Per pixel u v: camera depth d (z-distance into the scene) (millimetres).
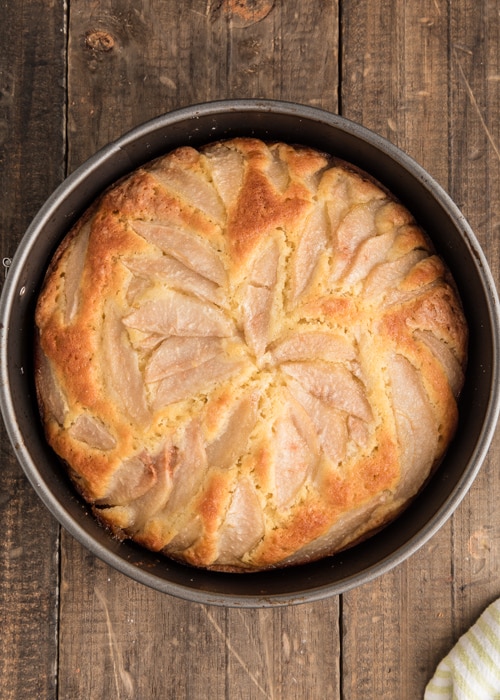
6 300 683
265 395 682
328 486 682
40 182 776
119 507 699
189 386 684
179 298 687
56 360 694
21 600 770
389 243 703
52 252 720
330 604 776
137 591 774
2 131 778
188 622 774
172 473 684
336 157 735
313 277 688
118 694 769
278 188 702
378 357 685
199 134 728
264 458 675
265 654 773
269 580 707
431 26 784
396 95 785
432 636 775
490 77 784
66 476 715
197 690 770
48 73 780
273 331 684
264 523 685
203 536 682
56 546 773
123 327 688
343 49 784
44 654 769
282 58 782
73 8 781
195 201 700
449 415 703
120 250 694
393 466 686
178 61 781
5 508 771
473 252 695
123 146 703
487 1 784
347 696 771
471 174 783
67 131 779
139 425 684
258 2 782
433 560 779
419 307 695
